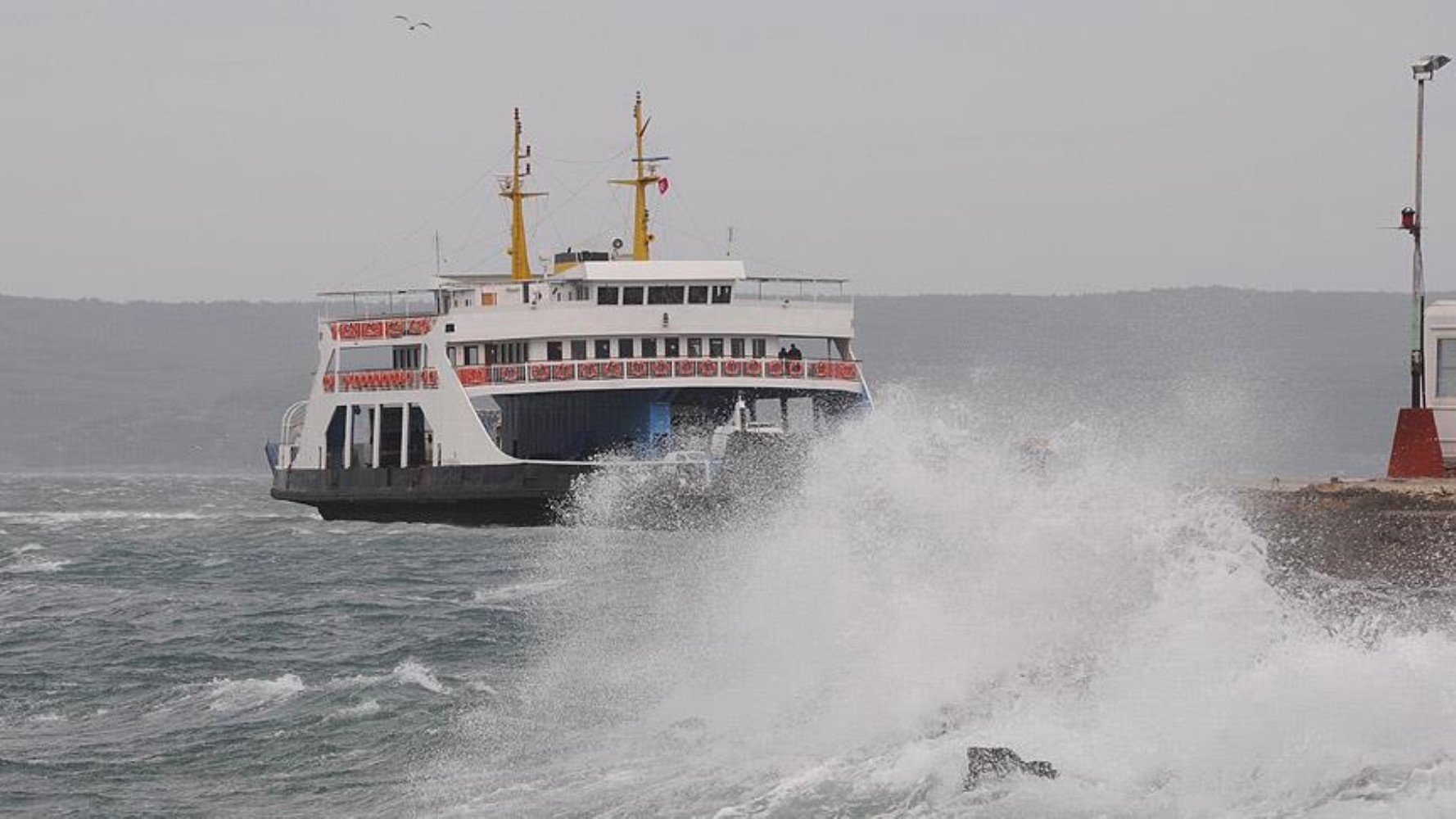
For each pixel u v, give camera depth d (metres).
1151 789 55.97
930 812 56.88
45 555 193.62
